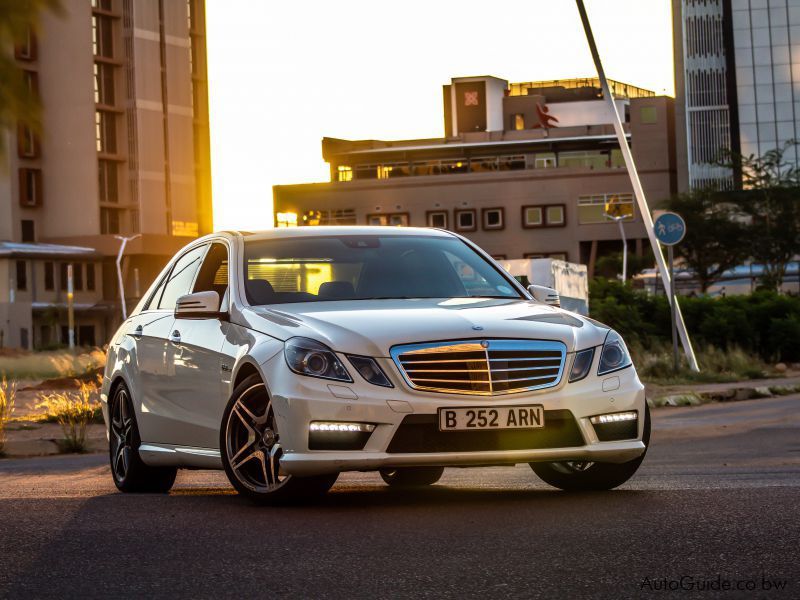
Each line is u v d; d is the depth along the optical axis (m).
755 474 9.05
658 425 16.56
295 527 6.08
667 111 128.75
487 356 6.94
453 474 10.13
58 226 110.19
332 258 8.34
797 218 92.75
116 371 9.34
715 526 5.67
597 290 36.88
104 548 5.52
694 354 30.72
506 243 126.69
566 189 125.50
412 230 8.98
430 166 134.38
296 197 132.88
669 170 127.94
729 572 4.54
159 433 8.57
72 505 7.27
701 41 127.94
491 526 5.93
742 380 28.36
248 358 7.28
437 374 6.89
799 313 36.12
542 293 8.48
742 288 94.56
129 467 8.96
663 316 35.91
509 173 126.94
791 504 6.39
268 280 8.09
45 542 5.73
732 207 96.44
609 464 7.68
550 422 7.01
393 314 7.25
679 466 10.46
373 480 9.85
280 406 6.92
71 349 75.81
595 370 7.20
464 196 128.00
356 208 131.50
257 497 7.16
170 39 115.56
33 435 16.81
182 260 9.29
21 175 108.00
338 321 7.15
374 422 6.77
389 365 6.87
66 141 109.88
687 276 97.38
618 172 125.19
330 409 6.78
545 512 6.43
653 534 5.49
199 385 7.95
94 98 110.19
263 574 4.80
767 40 126.31
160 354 8.59
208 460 7.81
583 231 125.19
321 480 6.98
